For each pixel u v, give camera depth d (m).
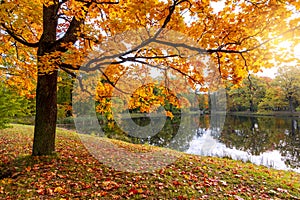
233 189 4.52
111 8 4.25
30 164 5.04
